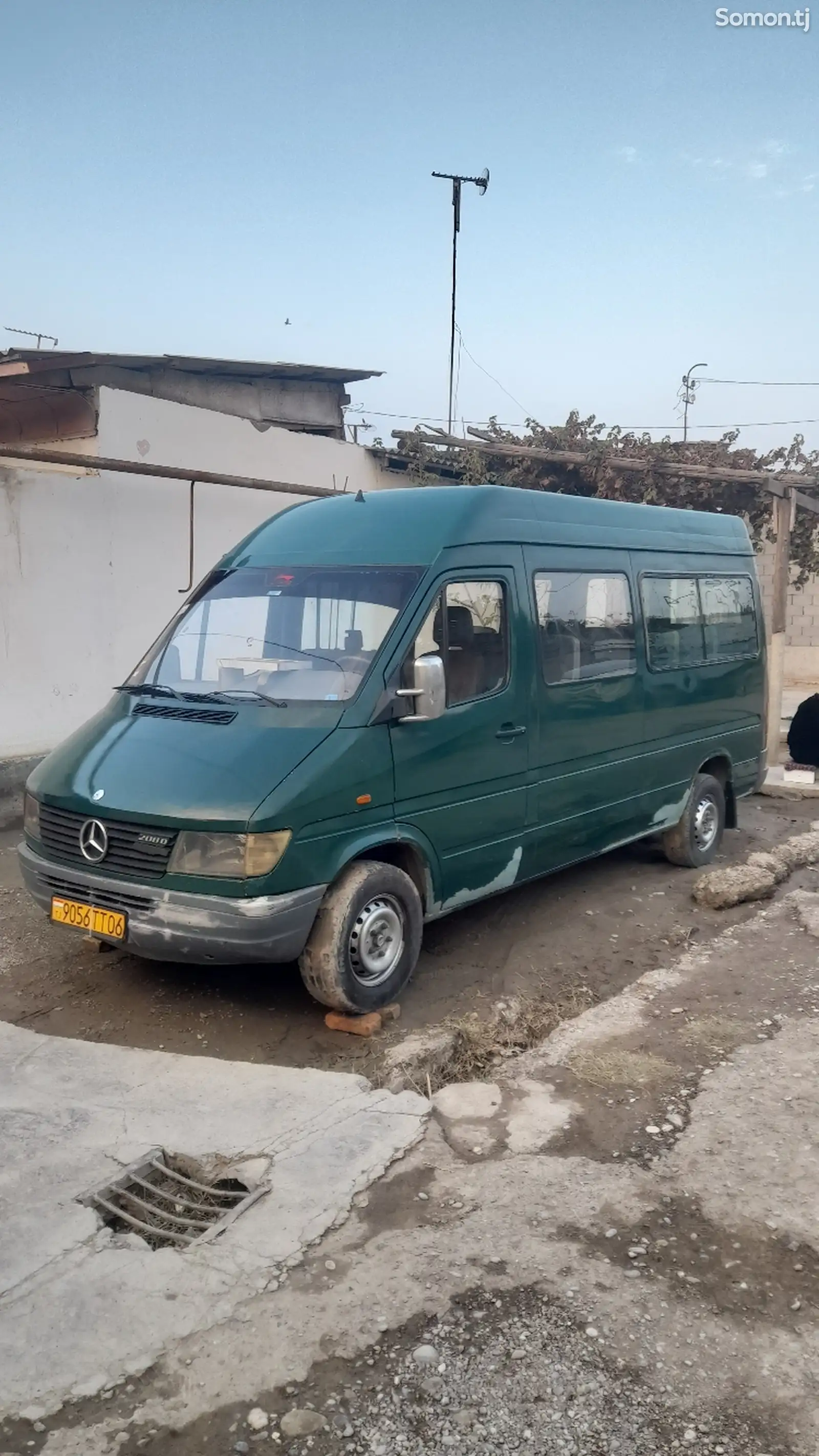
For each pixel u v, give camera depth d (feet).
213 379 42.29
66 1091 13.76
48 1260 10.47
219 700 16.71
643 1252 10.85
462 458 48.42
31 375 30.58
